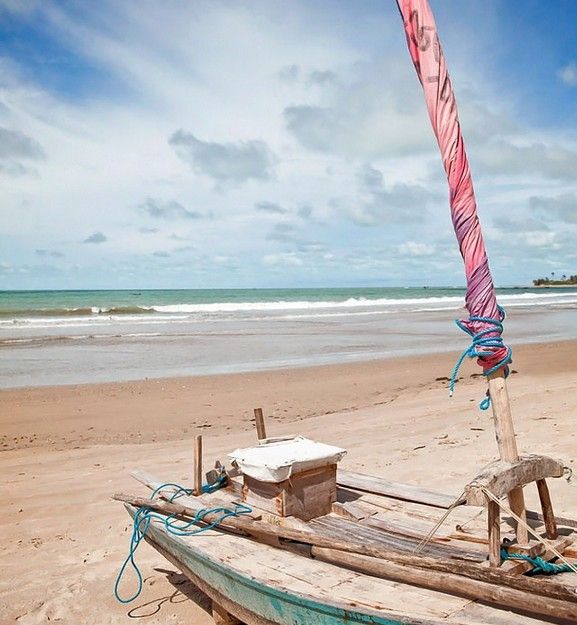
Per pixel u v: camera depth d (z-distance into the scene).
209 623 4.68
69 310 41.38
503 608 3.12
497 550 3.35
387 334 26.98
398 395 13.55
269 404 12.98
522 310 46.06
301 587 3.53
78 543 6.23
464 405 11.51
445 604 3.21
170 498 5.19
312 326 30.94
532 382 13.64
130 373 16.67
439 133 3.54
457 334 26.94
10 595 5.21
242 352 20.80
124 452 9.49
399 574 3.47
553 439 8.15
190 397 13.68
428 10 3.54
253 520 4.43
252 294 95.88
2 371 16.95
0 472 8.62
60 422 11.66
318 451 4.70
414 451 8.39
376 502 4.86
